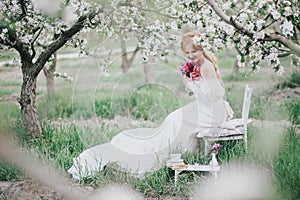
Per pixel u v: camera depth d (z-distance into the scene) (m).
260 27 3.95
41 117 7.26
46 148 5.39
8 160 5.02
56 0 4.99
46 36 6.47
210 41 4.22
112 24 5.27
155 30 5.19
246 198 4.25
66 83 8.51
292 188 4.09
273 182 4.31
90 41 5.79
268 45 4.35
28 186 4.62
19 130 5.81
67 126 6.13
